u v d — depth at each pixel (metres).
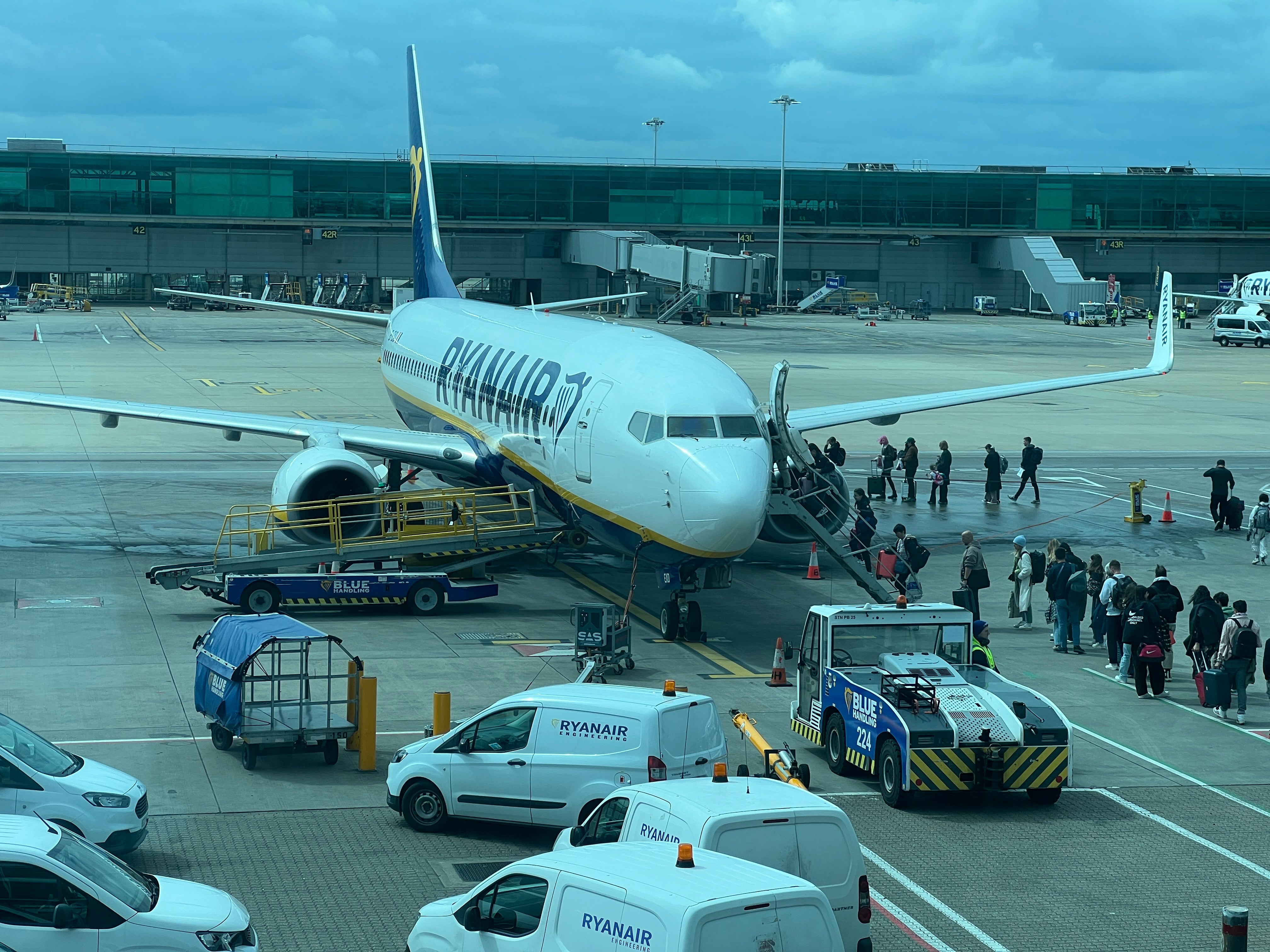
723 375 30.19
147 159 145.12
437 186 150.00
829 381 85.81
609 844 13.98
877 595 33.94
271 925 16.73
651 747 19.17
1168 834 20.70
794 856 14.84
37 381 78.50
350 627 32.03
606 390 30.64
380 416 68.25
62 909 14.05
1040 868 19.25
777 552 42.22
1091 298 150.88
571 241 155.00
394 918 17.02
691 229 156.12
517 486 35.72
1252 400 83.75
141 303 153.00
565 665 28.92
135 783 18.91
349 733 22.67
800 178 156.88
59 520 43.66
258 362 95.50
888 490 53.59
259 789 21.70
